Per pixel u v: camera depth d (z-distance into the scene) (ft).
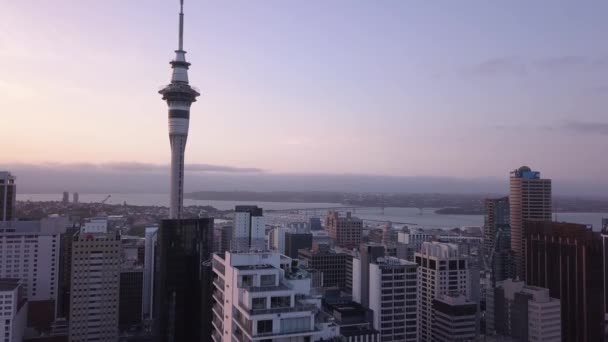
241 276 465.06
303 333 433.48
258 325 424.05
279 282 479.82
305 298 485.97
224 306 505.25
